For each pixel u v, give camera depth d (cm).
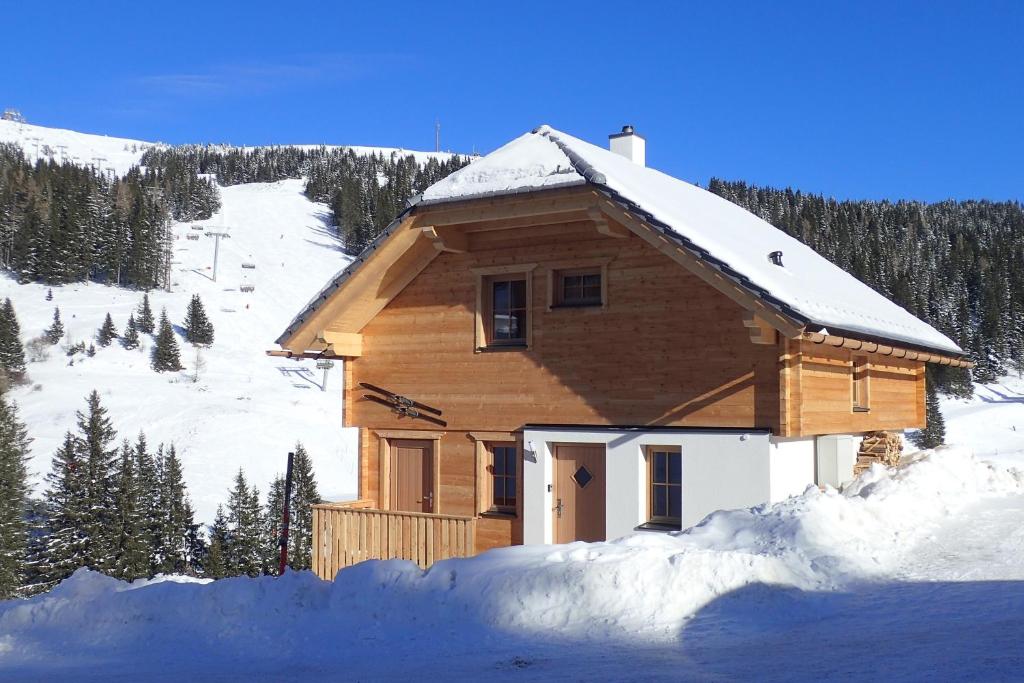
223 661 890
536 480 1611
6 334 7962
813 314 1362
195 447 6009
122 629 1016
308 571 1074
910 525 1279
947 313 11256
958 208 17850
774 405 1409
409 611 973
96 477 4575
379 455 1812
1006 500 1549
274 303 11169
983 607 898
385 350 1806
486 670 780
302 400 7350
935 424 6056
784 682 683
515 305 1694
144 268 11325
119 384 7581
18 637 1032
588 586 943
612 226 1488
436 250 1736
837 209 16388
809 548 1081
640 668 749
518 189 1509
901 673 687
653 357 1519
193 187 16375
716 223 1798
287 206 16988
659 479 1524
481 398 1688
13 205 12838
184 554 4734
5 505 4344
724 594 930
